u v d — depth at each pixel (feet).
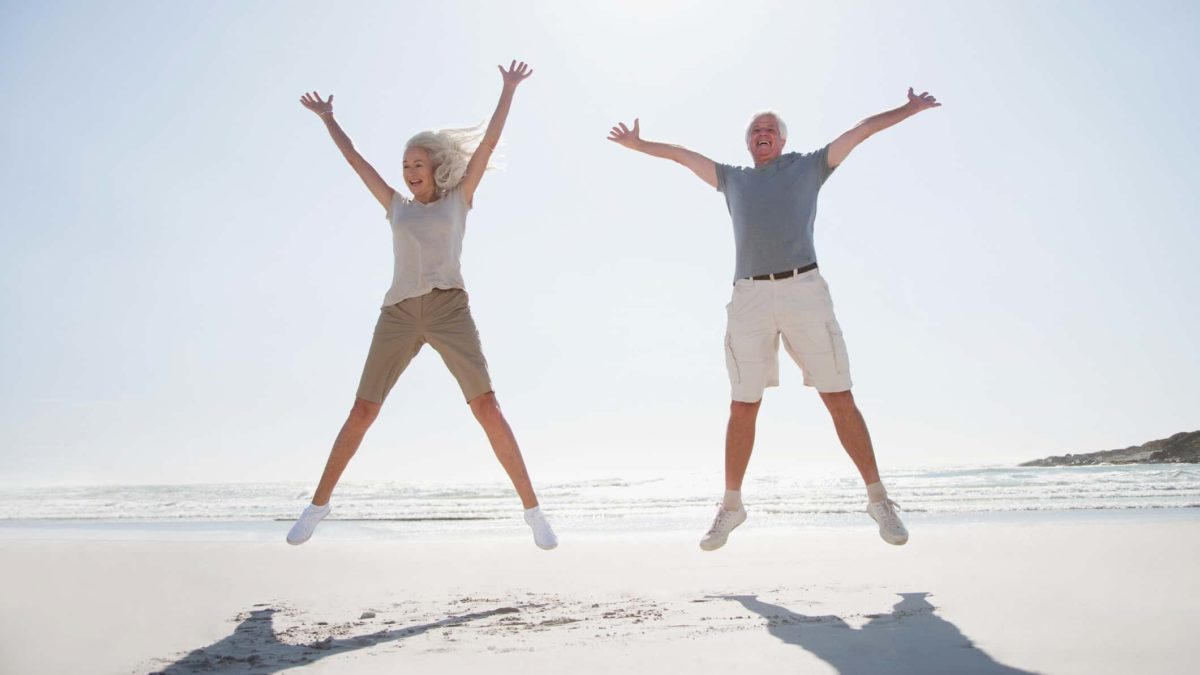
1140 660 7.14
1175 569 12.08
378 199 13.70
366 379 12.68
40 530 28.12
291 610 10.78
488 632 9.07
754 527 23.21
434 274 12.64
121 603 11.42
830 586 11.51
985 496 35.81
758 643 8.15
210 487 67.87
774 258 12.73
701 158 13.80
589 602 10.84
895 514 12.62
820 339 12.63
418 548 17.76
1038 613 9.23
